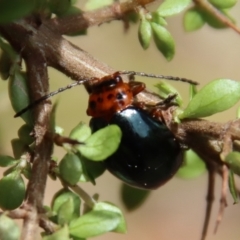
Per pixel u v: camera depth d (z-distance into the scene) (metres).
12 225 0.08
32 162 0.08
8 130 0.12
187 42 0.17
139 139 0.09
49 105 0.08
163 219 0.17
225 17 0.09
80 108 0.14
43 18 0.09
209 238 0.17
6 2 0.08
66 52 0.09
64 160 0.08
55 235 0.08
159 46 0.09
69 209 0.08
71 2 0.09
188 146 0.09
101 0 0.09
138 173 0.09
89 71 0.09
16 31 0.09
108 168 0.09
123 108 0.09
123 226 0.08
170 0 0.09
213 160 0.09
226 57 0.18
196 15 0.09
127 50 0.16
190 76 0.17
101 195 0.16
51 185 0.16
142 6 0.09
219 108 0.09
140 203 0.09
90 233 0.08
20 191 0.08
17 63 0.08
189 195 0.17
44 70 0.09
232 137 0.08
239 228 0.17
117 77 0.09
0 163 0.08
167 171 0.09
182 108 0.09
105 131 0.08
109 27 0.16
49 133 0.08
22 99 0.08
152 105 0.09
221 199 0.08
